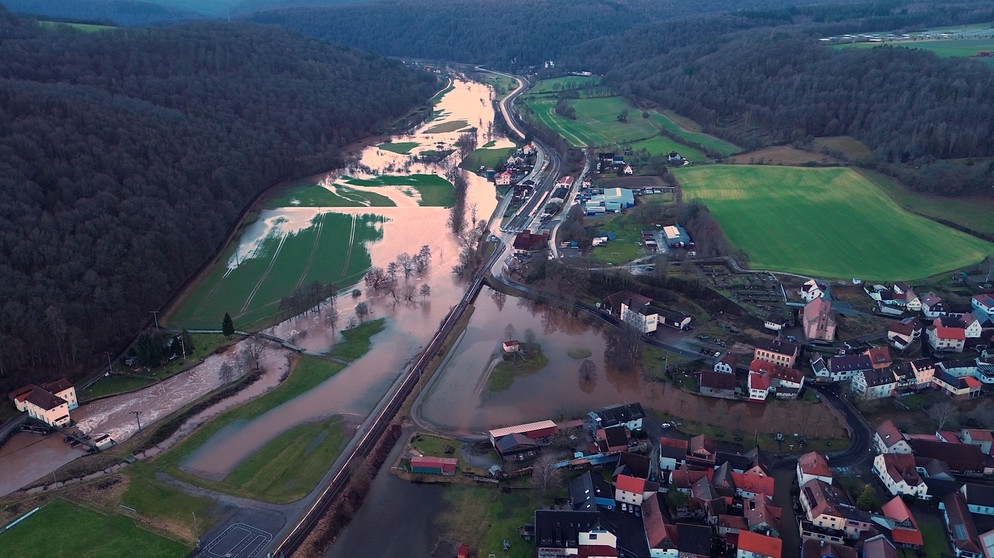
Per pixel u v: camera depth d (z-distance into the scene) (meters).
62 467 152.25
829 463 151.88
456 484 147.25
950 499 135.25
